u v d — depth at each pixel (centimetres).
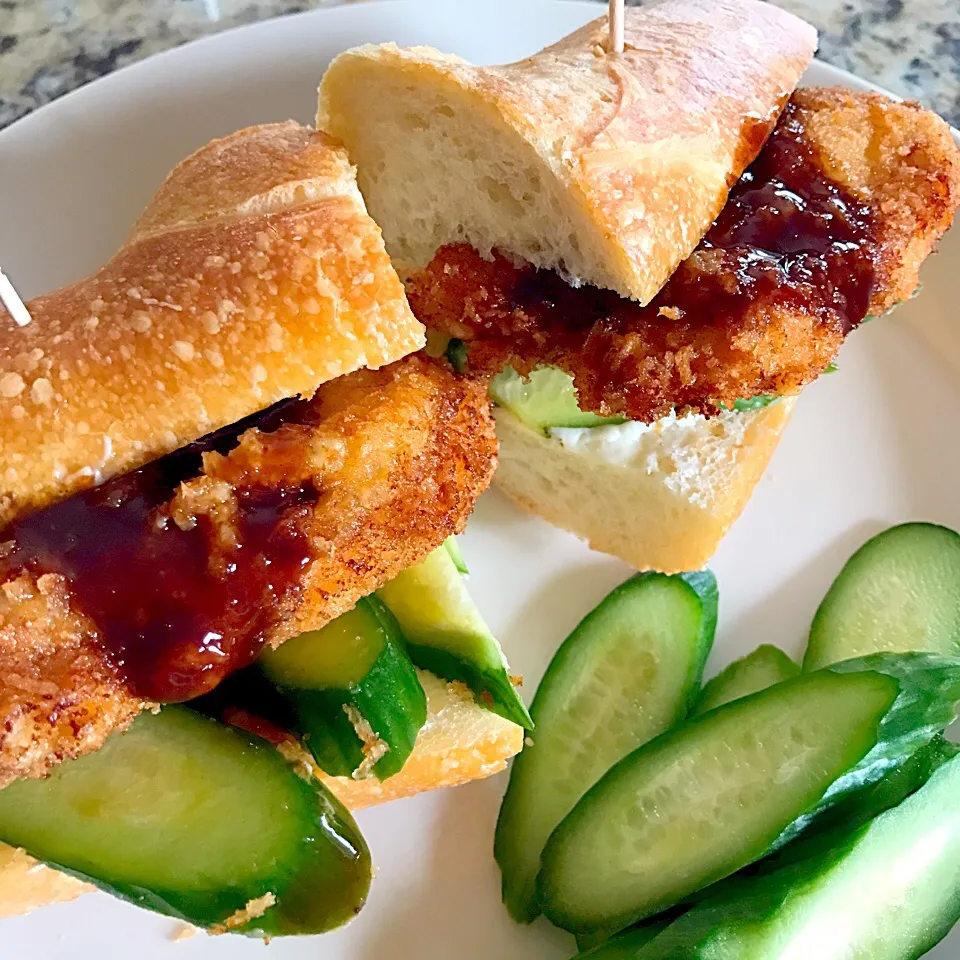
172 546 14
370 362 16
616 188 18
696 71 19
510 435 22
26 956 18
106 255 24
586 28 22
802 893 16
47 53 29
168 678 14
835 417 24
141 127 24
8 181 23
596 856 18
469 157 19
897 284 20
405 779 18
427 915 19
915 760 18
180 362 15
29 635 14
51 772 15
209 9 30
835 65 29
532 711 20
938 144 20
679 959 16
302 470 15
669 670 21
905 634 21
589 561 23
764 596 22
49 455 15
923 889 17
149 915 19
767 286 19
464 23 25
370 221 16
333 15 25
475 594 22
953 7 31
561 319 20
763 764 18
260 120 25
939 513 23
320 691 16
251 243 16
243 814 16
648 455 22
